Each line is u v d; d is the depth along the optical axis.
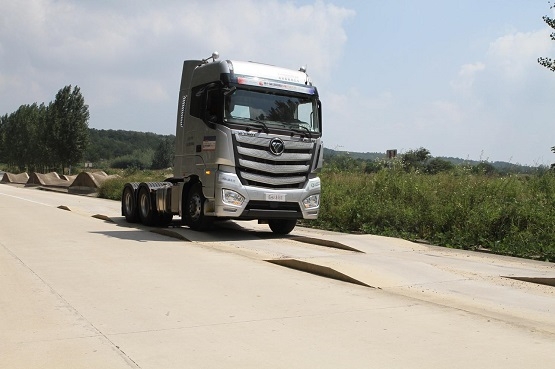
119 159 115.12
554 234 11.77
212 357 4.89
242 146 12.14
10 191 39.28
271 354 4.98
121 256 9.97
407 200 16.56
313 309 6.52
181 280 7.98
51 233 13.34
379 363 4.79
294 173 12.70
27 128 85.94
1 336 5.48
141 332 5.61
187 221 13.59
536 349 5.19
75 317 6.13
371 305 6.75
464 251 11.98
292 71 13.15
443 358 4.92
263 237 13.30
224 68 12.34
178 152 13.89
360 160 23.52
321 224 16.81
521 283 8.39
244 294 7.19
